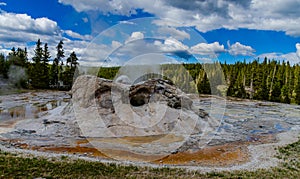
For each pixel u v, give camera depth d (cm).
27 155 690
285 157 805
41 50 3388
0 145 800
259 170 673
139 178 562
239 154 838
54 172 559
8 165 577
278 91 3300
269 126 1380
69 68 3422
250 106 2392
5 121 1151
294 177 617
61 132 963
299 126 1420
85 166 617
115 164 657
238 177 607
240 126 1327
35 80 3300
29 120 1152
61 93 2759
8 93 2533
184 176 599
